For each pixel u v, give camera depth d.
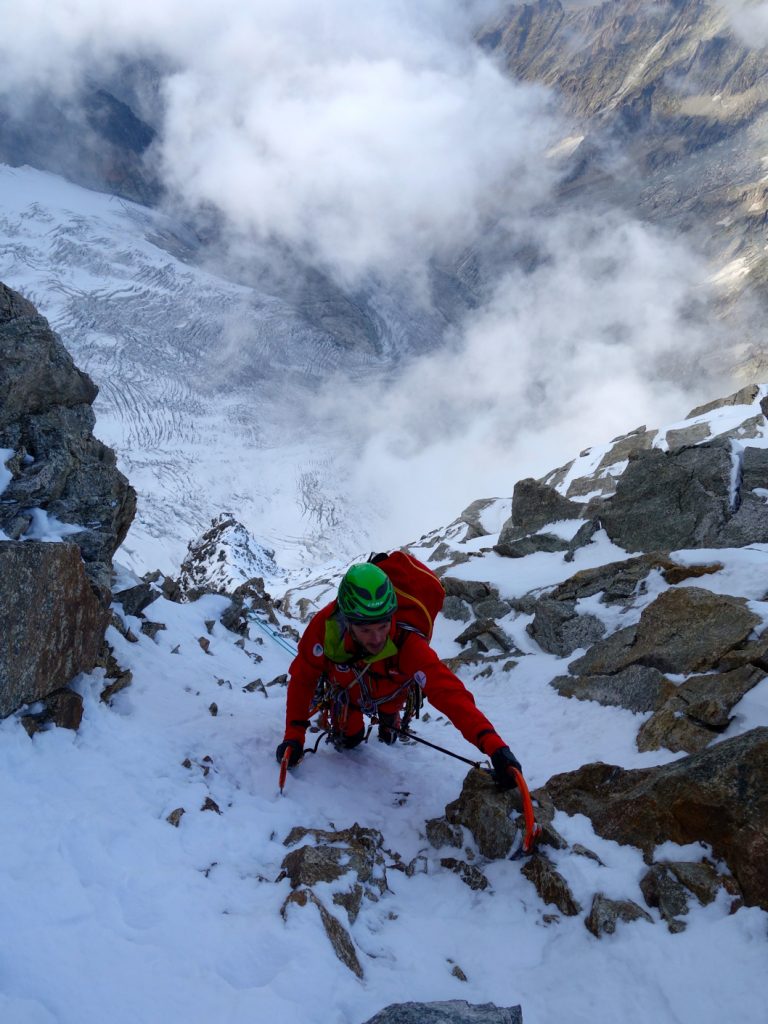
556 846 3.71
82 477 5.78
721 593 6.82
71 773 3.77
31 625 3.99
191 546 23.67
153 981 2.56
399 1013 2.52
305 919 3.04
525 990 3.00
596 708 6.05
